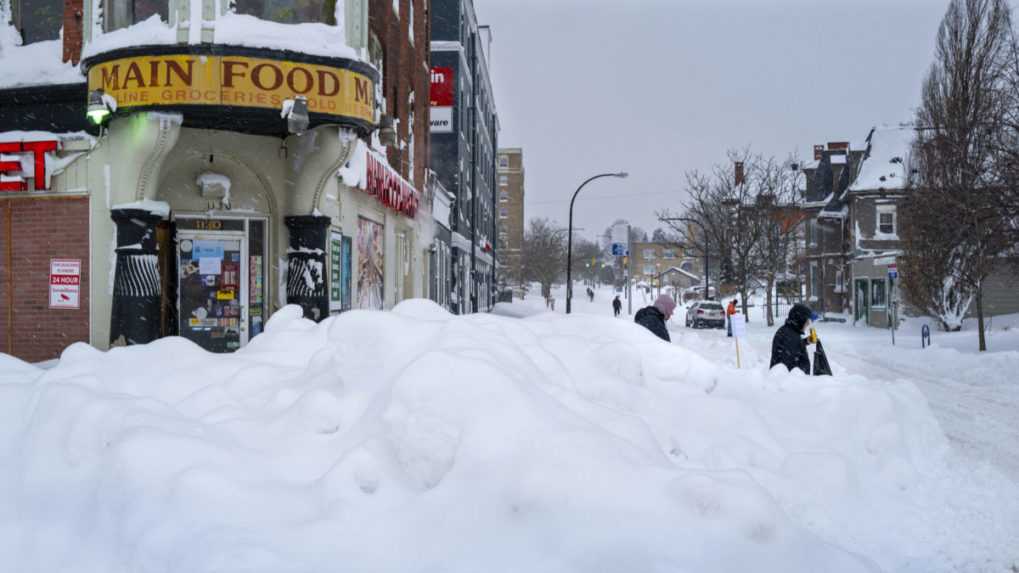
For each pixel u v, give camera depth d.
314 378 4.95
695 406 5.54
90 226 12.02
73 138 12.08
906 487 5.47
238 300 13.23
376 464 3.79
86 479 4.07
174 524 3.50
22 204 12.28
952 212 26.52
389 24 19.50
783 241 51.78
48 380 5.11
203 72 11.09
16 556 3.82
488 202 58.00
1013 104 24.59
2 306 12.36
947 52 28.52
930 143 29.23
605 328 7.00
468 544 3.35
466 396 3.88
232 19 11.18
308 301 13.19
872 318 43.78
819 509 4.67
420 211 24.94
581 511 3.36
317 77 11.74
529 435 3.69
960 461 6.33
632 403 5.30
